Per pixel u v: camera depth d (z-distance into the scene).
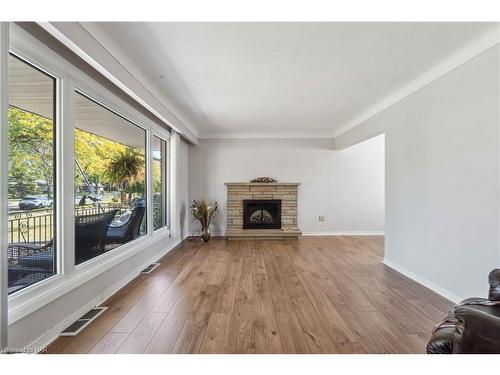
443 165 2.81
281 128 5.95
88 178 2.70
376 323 2.26
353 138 5.22
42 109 2.05
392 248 3.80
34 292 1.86
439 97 2.86
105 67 2.26
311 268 3.79
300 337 2.05
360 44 2.41
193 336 2.06
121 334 2.08
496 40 2.20
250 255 4.52
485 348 0.90
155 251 4.23
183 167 5.86
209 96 3.79
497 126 2.22
